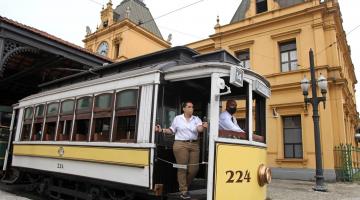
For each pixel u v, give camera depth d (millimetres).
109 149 6270
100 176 6383
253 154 5668
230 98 6527
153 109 5621
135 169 5676
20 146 9773
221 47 20281
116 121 6301
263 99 6535
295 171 15812
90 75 8703
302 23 17312
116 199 6297
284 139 16891
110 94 6598
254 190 5578
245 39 19344
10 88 16188
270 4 19062
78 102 7539
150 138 5516
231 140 5203
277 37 18062
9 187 10484
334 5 16594
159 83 5723
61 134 7922
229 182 5043
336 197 9945
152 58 7094
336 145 15742
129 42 29375
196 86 6363
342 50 20875
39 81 15172
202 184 6059
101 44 31391
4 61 10266
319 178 11555
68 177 7293
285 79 17297
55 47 11633
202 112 6758
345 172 15148
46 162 8289
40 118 9055
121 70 7746
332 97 16234
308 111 16109
